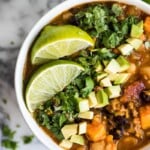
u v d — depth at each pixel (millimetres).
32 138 385
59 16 339
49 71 334
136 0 341
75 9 341
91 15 337
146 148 358
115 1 342
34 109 349
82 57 341
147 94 349
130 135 355
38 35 336
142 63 349
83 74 344
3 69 384
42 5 383
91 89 345
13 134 385
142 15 345
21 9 384
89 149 354
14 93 384
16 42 383
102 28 338
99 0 341
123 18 343
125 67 343
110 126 352
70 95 346
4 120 385
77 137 352
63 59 340
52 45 329
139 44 344
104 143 352
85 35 334
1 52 383
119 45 344
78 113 348
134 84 349
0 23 383
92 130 348
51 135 354
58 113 349
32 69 341
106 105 350
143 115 351
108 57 343
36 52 331
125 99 350
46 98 347
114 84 348
